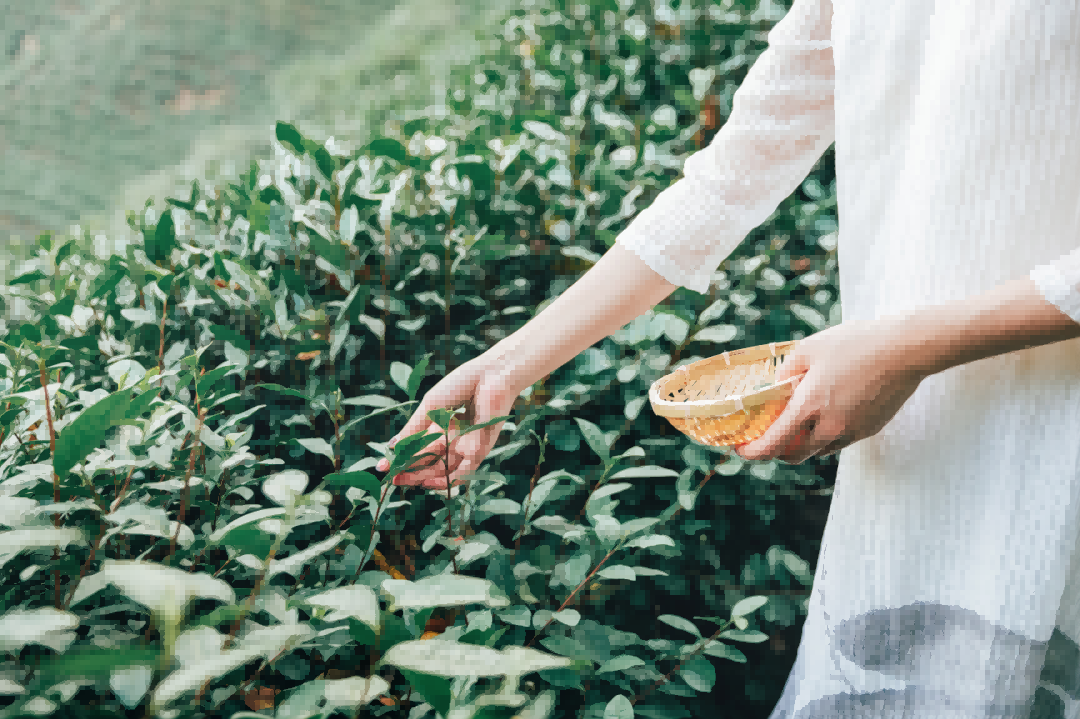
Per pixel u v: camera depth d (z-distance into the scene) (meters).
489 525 1.30
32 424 0.87
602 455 1.02
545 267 1.63
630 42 2.22
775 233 1.70
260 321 1.37
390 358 1.48
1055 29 0.64
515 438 1.22
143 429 0.83
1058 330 0.59
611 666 0.91
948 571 0.75
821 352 0.69
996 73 0.66
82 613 0.74
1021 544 0.69
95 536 0.82
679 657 1.01
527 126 1.63
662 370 1.28
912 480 0.75
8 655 0.59
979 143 0.67
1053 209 0.67
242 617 0.66
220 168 2.00
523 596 0.98
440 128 1.97
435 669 0.43
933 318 0.63
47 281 1.56
